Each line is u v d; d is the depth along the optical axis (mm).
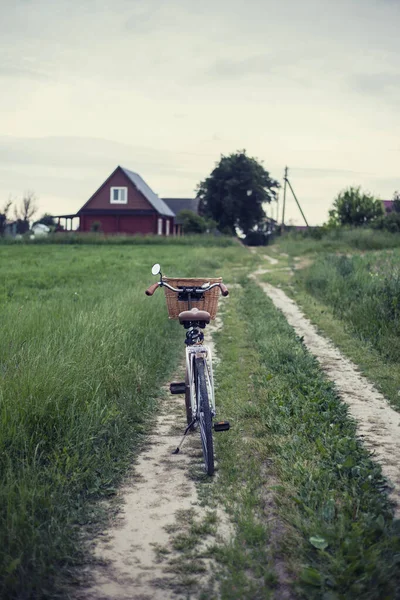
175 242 56656
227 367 10352
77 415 6496
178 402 8594
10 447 5578
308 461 5938
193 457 6496
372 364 10789
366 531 4535
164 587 4141
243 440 6875
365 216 60594
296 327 14938
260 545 4574
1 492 4734
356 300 16219
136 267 27266
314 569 4090
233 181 92812
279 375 9406
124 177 69312
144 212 68938
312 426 6895
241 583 4105
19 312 10570
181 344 12320
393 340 11922
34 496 4891
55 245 54281
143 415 7805
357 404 8531
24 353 7637
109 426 6750
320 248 42750
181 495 5547
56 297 15414
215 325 15062
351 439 6438
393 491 5574
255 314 16438
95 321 9875
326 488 5262
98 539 4762
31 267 28047
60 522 4840
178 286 6871
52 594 4016
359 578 3977
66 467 5520
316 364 10352
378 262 22000
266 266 34906
